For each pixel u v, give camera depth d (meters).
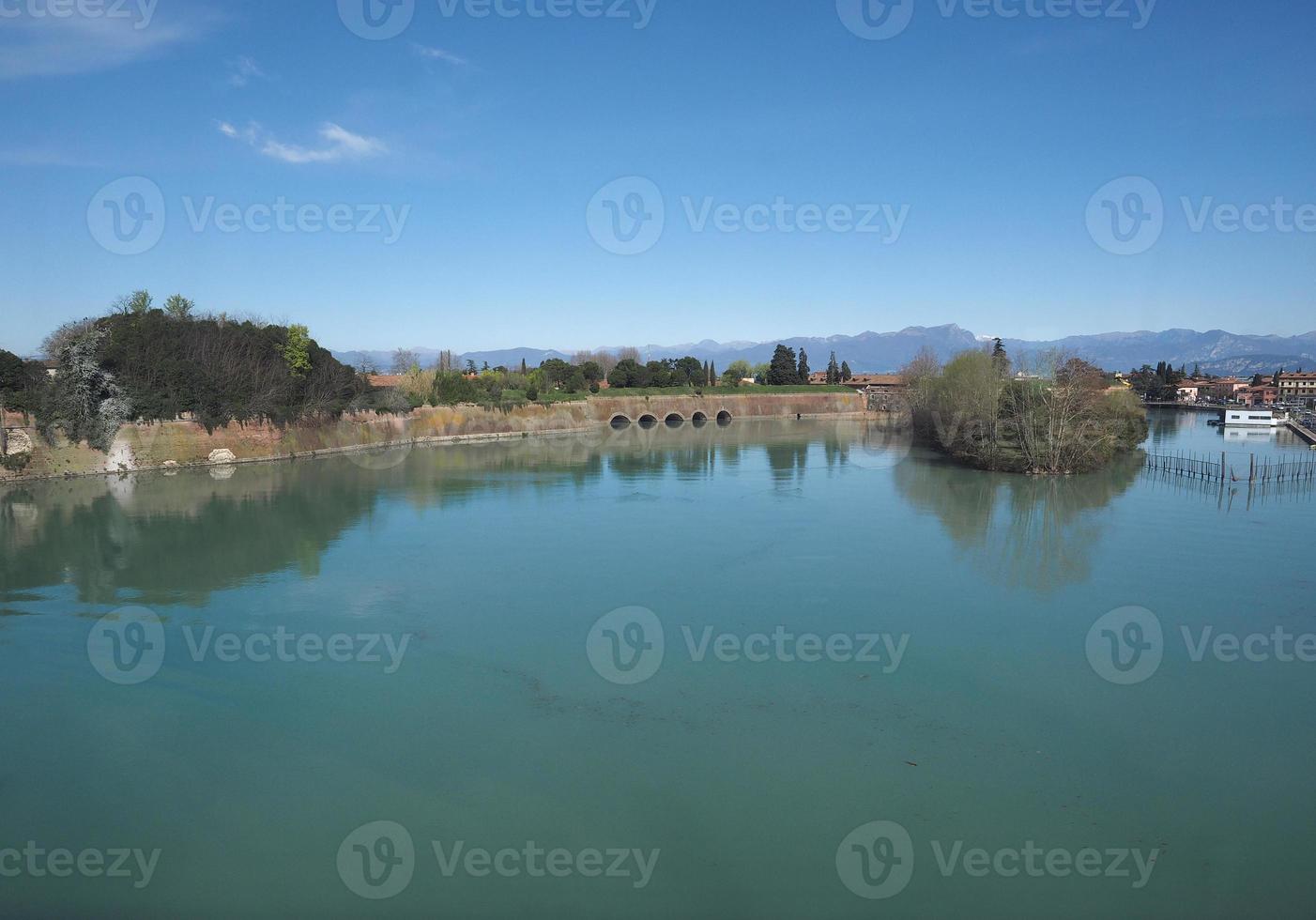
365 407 80.38
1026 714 18.14
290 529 38.34
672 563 31.47
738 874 12.70
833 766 15.97
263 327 75.25
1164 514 41.25
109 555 33.03
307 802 14.79
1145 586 27.94
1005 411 61.31
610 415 118.50
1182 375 188.88
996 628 23.66
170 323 64.44
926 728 17.50
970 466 61.97
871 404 146.62
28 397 53.78
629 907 11.96
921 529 37.75
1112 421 61.12
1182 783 15.32
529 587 28.27
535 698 19.09
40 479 53.03
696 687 19.69
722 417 135.12
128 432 58.03
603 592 27.56
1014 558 32.06
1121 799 14.80
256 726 17.73
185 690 19.62
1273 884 12.45
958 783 15.34
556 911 11.84
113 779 15.54
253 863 13.05
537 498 47.28
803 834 13.77
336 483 53.91
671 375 138.38
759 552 33.28
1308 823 14.04
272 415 68.38
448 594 27.39
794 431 106.69
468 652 22.09
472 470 60.88
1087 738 17.06
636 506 44.59
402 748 16.73
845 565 31.05
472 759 16.28
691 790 15.17
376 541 35.69
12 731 17.47
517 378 111.50
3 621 24.62
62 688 19.69
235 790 15.16
